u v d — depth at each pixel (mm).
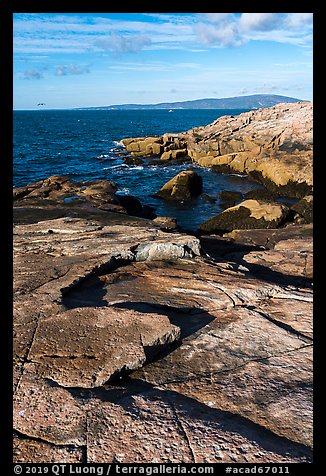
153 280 6195
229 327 4754
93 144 56250
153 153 41719
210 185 29031
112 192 19094
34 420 3051
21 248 7590
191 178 24703
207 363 3998
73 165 36562
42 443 2844
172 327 4328
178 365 3965
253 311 5223
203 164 35906
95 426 3004
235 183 29688
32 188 18609
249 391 3535
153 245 7230
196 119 145125
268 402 3379
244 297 5664
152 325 4375
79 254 7039
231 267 7277
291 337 4508
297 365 3955
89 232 8906
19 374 3574
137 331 4254
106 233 8789
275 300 5715
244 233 13398
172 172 33562
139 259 7156
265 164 28781
